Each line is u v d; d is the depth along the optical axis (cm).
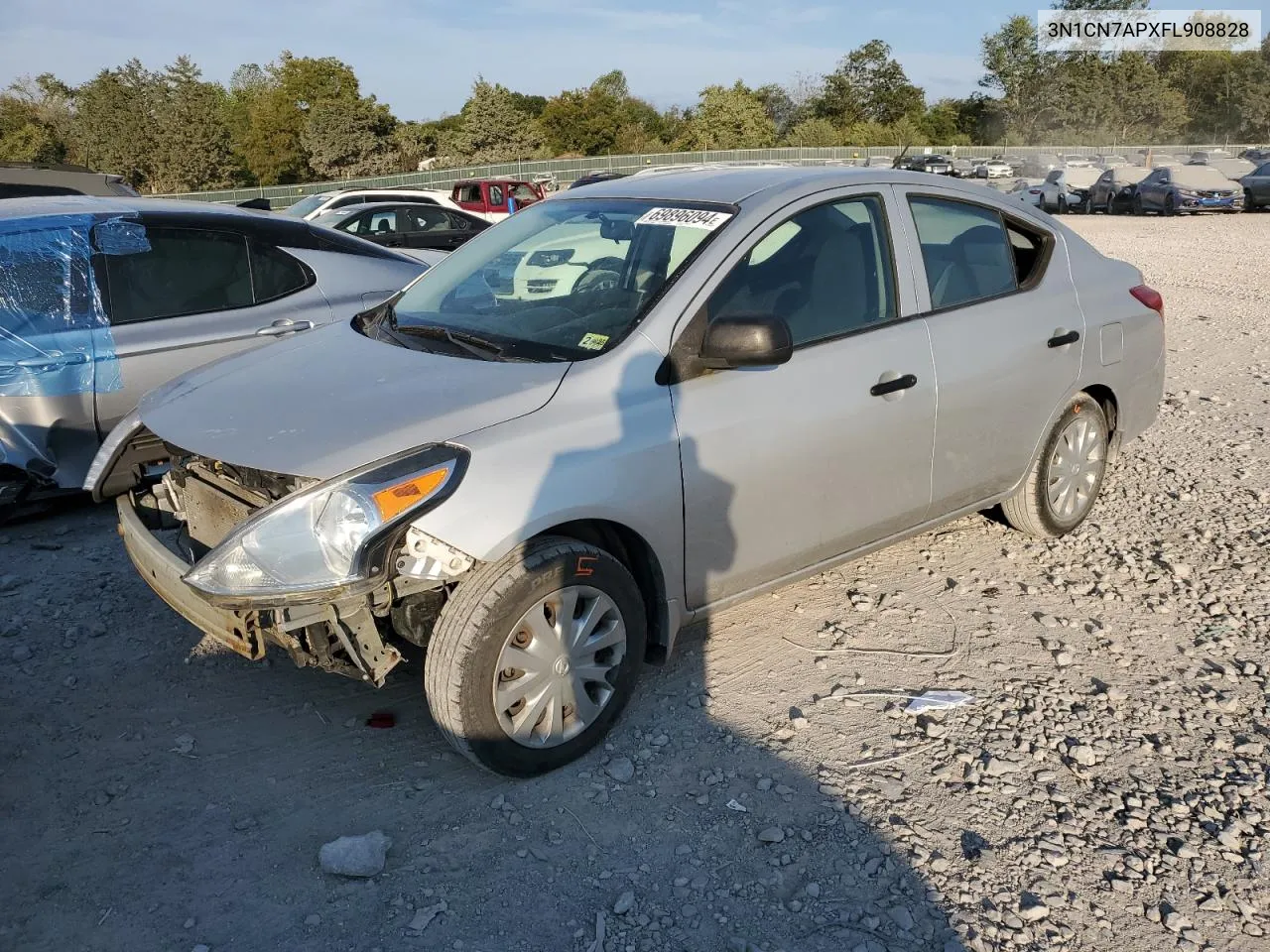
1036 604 440
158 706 369
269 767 333
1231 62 7288
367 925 268
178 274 564
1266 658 394
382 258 655
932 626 421
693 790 320
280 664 396
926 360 400
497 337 356
